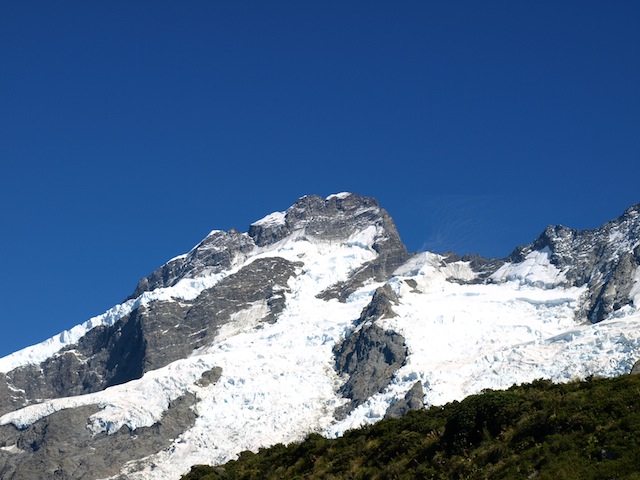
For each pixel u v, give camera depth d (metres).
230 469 142.25
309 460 132.75
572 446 101.44
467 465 108.06
